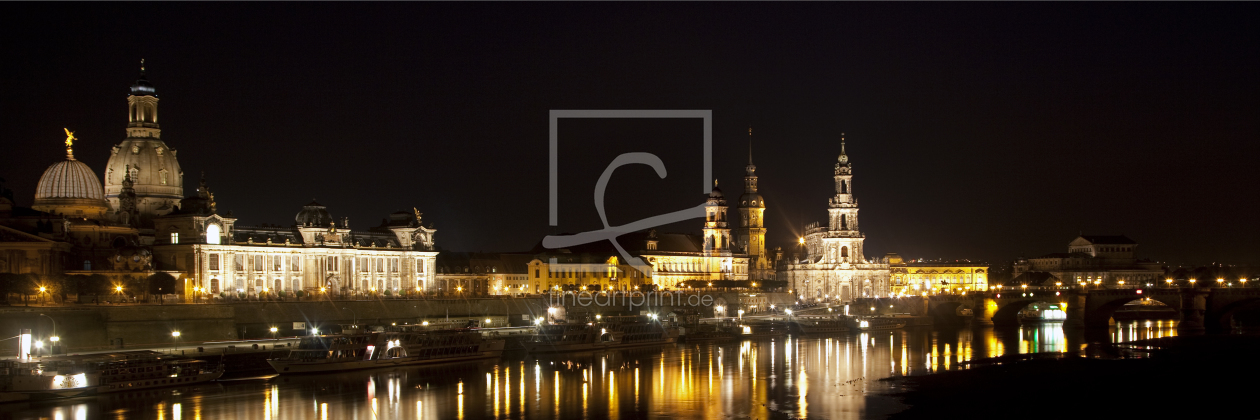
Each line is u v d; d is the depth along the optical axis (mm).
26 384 145375
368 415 141250
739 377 178375
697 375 181000
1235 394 154375
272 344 194125
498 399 153875
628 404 150000
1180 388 160375
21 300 191625
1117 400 150375
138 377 156500
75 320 179750
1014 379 173000
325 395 155625
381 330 199625
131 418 136375
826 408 146875
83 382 149875
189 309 199000
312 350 178375
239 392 157250
